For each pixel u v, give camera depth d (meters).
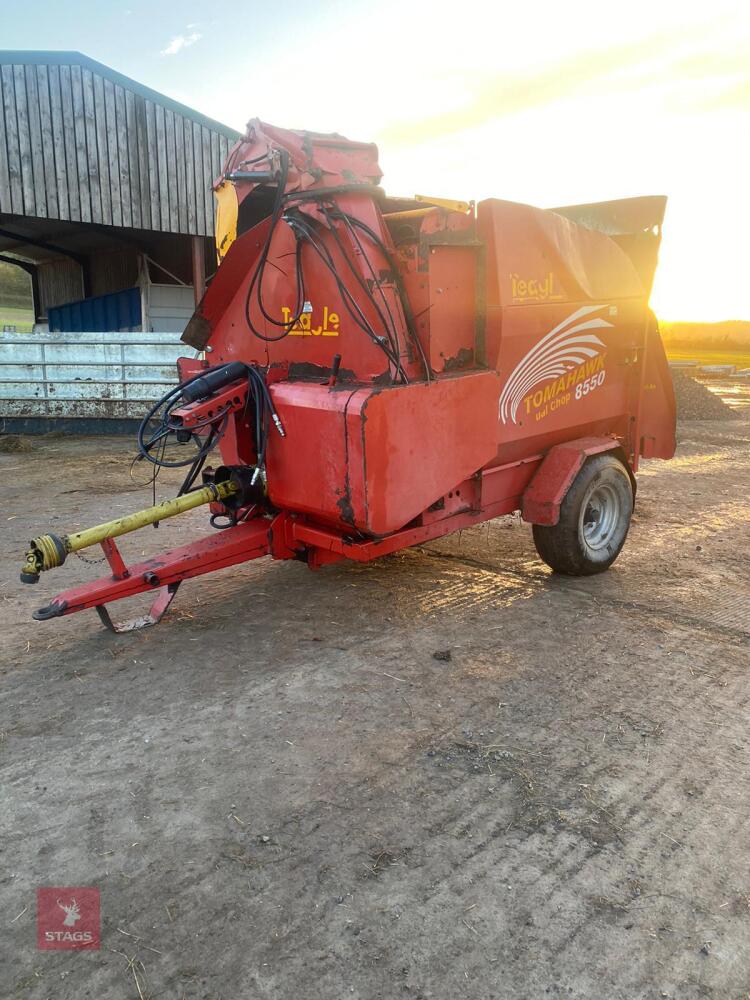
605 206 5.55
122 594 3.93
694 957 2.08
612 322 5.16
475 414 4.11
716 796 2.80
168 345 11.60
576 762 3.01
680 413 14.88
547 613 4.57
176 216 13.11
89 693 3.53
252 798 2.75
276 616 4.49
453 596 4.85
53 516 6.70
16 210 11.55
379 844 2.51
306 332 4.16
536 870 2.40
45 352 11.66
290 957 2.06
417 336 3.91
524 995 1.96
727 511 7.33
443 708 3.42
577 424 5.12
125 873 2.37
